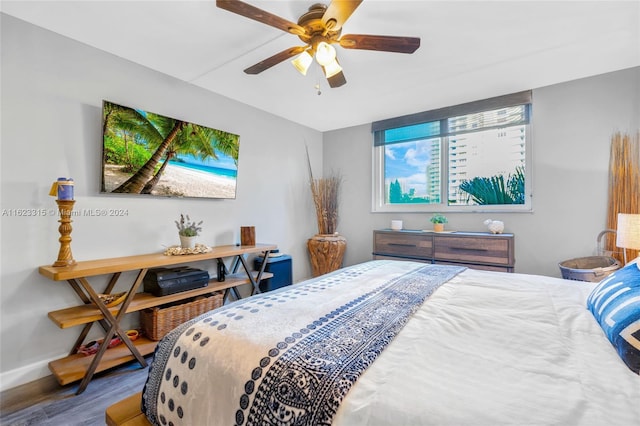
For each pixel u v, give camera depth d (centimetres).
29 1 174
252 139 351
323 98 326
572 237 280
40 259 197
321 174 459
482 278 179
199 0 174
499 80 280
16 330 188
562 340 96
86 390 183
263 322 110
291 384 78
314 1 174
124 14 186
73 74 213
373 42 174
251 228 315
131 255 242
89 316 190
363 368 80
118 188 228
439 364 81
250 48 226
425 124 375
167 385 103
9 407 167
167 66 254
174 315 239
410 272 195
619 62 247
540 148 296
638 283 100
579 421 59
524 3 176
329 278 179
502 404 64
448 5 178
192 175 279
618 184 259
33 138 196
